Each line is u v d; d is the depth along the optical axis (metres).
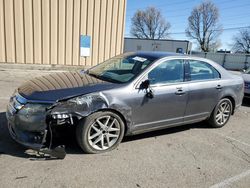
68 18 10.71
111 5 11.37
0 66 10.04
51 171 3.07
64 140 3.80
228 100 5.19
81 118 3.38
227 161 3.74
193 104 4.54
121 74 4.08
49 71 10.45
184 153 3.88
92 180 2.97
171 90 4.15
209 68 4.89
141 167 3.36
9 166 3.10
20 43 10.19
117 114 3.65
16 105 3.33
